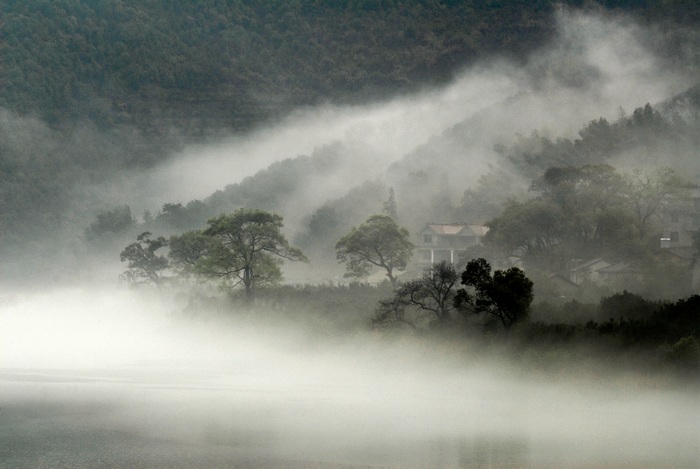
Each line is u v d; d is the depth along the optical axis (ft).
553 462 480.64
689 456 497.46
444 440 539.70
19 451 504.84
